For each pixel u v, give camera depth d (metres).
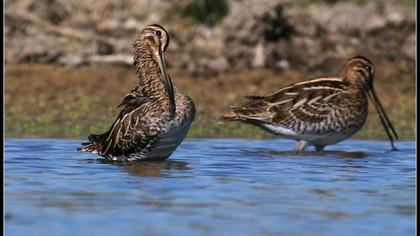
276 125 15.98
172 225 10.14
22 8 22.17
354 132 16.14
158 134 13.91
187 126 14.05
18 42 21.22
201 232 9.85
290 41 21.89
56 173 13.00
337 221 10.38
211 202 11.22
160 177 12.77
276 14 21.80
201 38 21.84
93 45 21.23
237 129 17.70
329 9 23.30
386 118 16.50
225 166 13.72
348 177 12.93
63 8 22.45
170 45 21.45
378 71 21.16
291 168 13.62
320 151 15.52
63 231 9.89
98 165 13.73
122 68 20.73
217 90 19.95
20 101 19.14
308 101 15.88
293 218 10.48
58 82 20.02
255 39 21.55
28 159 14.12
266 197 11.53
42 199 11.30
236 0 22.77
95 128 17.52
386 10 23.47
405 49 22.12
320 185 12.34
